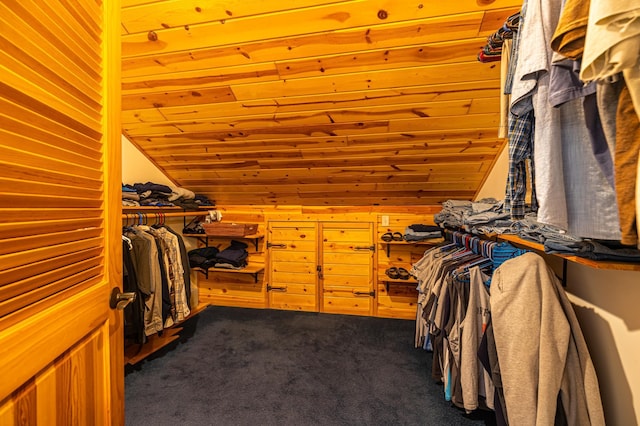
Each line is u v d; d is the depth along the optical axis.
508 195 0.88
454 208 2.15
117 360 0.80
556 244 0.88
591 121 0.57
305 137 2.23
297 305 3.27
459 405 1.44
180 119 2.10
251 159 2.57
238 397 1.69
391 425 1.48
